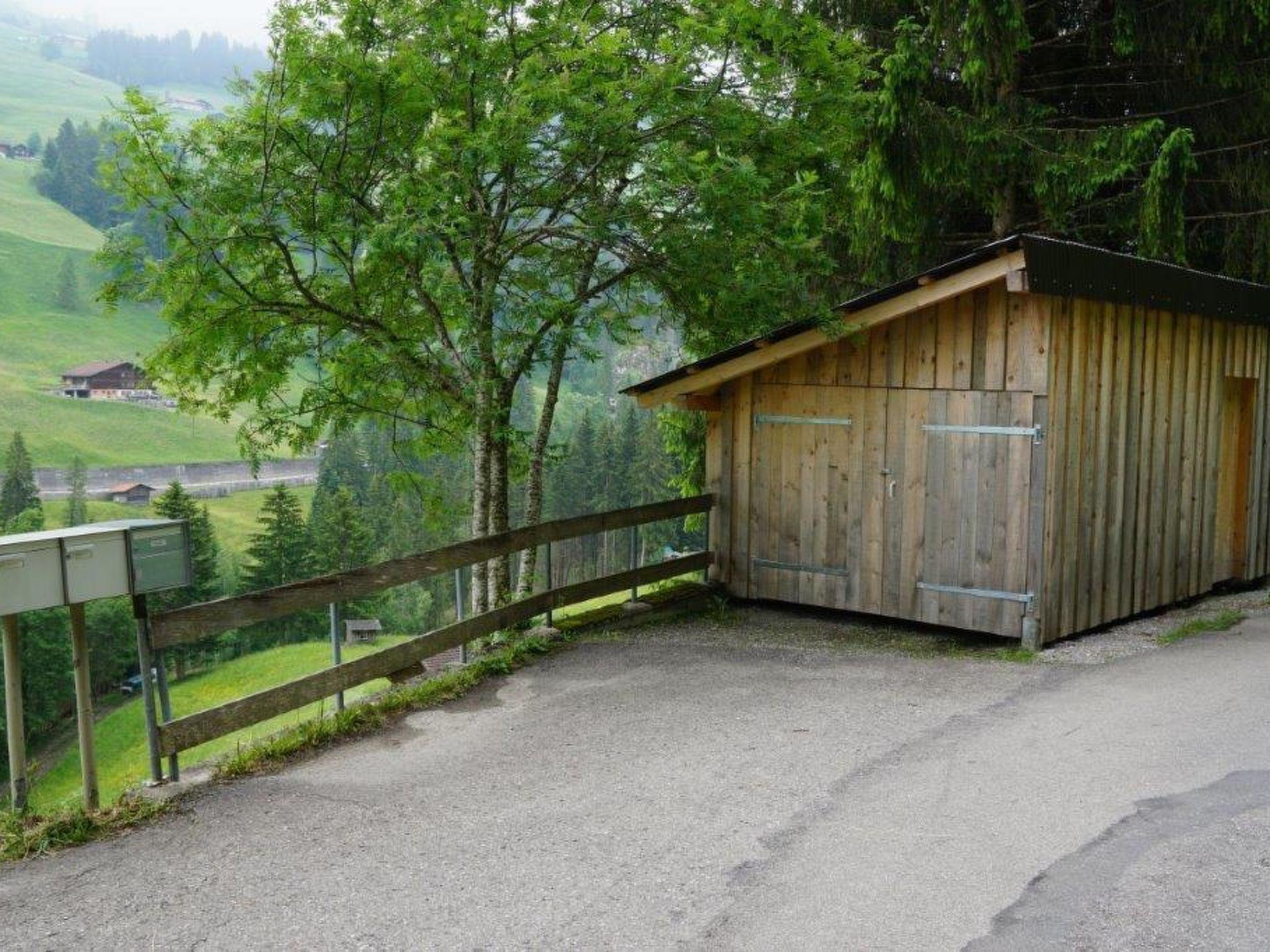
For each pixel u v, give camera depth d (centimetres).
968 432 842
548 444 1159
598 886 420
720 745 593
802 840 455
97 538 504
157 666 549
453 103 852
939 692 694
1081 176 1209
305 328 954
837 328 853
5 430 11569
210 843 476
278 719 1538
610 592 927
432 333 973
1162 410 941
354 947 378
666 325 1036
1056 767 530
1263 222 1267
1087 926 368
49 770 3503
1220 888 388
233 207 802
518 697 707
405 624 5338
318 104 796
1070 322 812
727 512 1015
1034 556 807
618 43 793
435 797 527
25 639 3884
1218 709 607
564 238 930
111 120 794
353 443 6538
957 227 1478
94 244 18838
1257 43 1238
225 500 10119
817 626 926
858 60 943
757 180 790
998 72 1223
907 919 380
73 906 417
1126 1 1216
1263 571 1141
